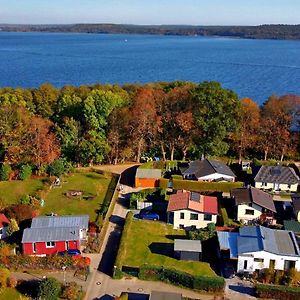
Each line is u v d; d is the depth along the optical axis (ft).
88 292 165.07
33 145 288.10
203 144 307.99
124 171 299.38
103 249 196.95
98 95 321.32
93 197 254.88
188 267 183.21
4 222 206.28
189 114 304.09
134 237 207.21
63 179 281.13
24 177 276.21
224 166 284.61
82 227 200.54
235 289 168.14
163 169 292.81
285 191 265.34
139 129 306.35
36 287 165.17
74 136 306.35
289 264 174.40
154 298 150.20
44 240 187.32
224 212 224.53
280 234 190.19
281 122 320.70
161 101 323.98
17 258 180.14
